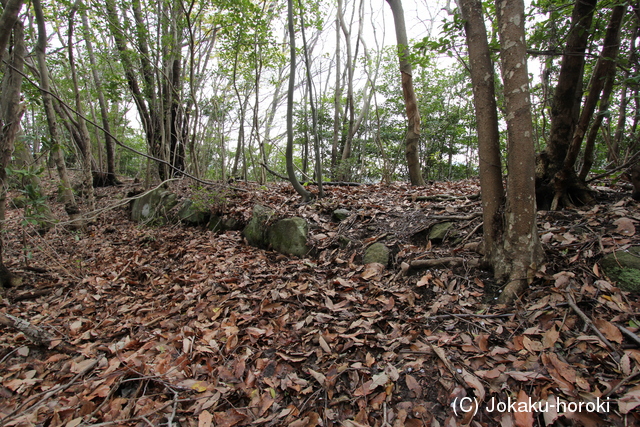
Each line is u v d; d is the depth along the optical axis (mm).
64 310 3371
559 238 2707
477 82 2549
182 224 5883
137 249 5105
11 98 3426
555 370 1799
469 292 2582
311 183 6145
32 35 5617
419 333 2322
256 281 3420
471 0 2498
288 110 4426
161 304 3396
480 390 1771
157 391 2207
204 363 2424
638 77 2535
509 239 2484
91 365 2496
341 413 1892
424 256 3141
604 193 3260
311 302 2861
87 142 6227
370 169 10617
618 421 1522
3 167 3430
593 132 2895
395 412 1828
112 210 7371
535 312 2203
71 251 4922
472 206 3713
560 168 3186
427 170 12523
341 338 2416
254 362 2352
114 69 7000
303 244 3926
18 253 4285
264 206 4867
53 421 2008
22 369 2527
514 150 2365
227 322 2816
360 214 4148
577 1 2652
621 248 2387
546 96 4109
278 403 2018
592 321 2020
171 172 7227
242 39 5328
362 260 3416
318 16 5074
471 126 10336
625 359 1742
